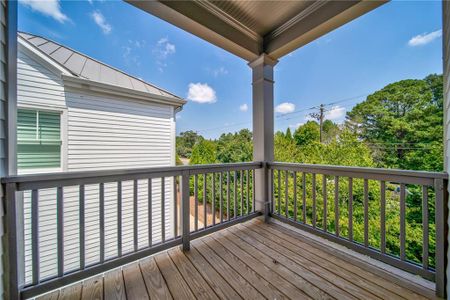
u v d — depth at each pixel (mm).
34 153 3211
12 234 1189
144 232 4152
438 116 6816
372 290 1379
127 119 4090
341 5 1984
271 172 2760
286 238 2232
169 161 4621
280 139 10430
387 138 7824
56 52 3994
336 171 1965
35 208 1287
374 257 1684
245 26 2564
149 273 1600
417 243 4949
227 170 2439
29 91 3113
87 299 1315
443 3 1345
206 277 1542
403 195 1522
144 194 4152
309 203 6246
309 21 2285
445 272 1291
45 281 1319
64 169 3410
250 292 1369
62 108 3402
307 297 1318
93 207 3607
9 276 1182
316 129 11406
